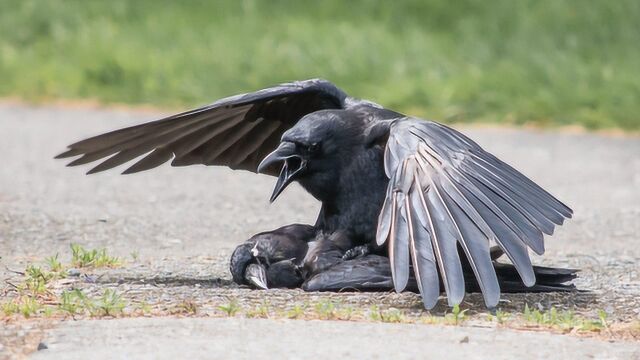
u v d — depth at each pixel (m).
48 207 15.96
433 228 9.40
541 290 10.65
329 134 10.37
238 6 31.30
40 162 19.78
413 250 9.30
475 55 27.33
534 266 10.73
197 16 30.80
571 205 16.86
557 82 25.06
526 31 28.06
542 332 9.27
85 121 24.05
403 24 30.09
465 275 10.27
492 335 9.06
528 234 9.50
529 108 24.25
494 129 23.69
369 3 30.97
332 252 10.46
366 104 11.02
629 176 19.12
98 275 11.42
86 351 8.59
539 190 9.96
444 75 26.39
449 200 9.52
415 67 26.78
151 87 26.55
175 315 9.65
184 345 8.68
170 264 12.20
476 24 29.05
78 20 30.66
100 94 26.59
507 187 9.77
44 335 9.01
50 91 26.75
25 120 24.12
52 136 22.34
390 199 9.60
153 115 24.95
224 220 15.48
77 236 14.05
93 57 28.20
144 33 29.83
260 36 29.23
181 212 15.96
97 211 15.78
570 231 15.03
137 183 18.20
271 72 26.75
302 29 29.34
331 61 27.05
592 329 9.38
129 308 9.87
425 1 30.55
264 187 18.20
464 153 9.91
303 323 9.30
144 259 12.55
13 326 9.29
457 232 9.38
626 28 27.75
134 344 8.73
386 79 26.39
